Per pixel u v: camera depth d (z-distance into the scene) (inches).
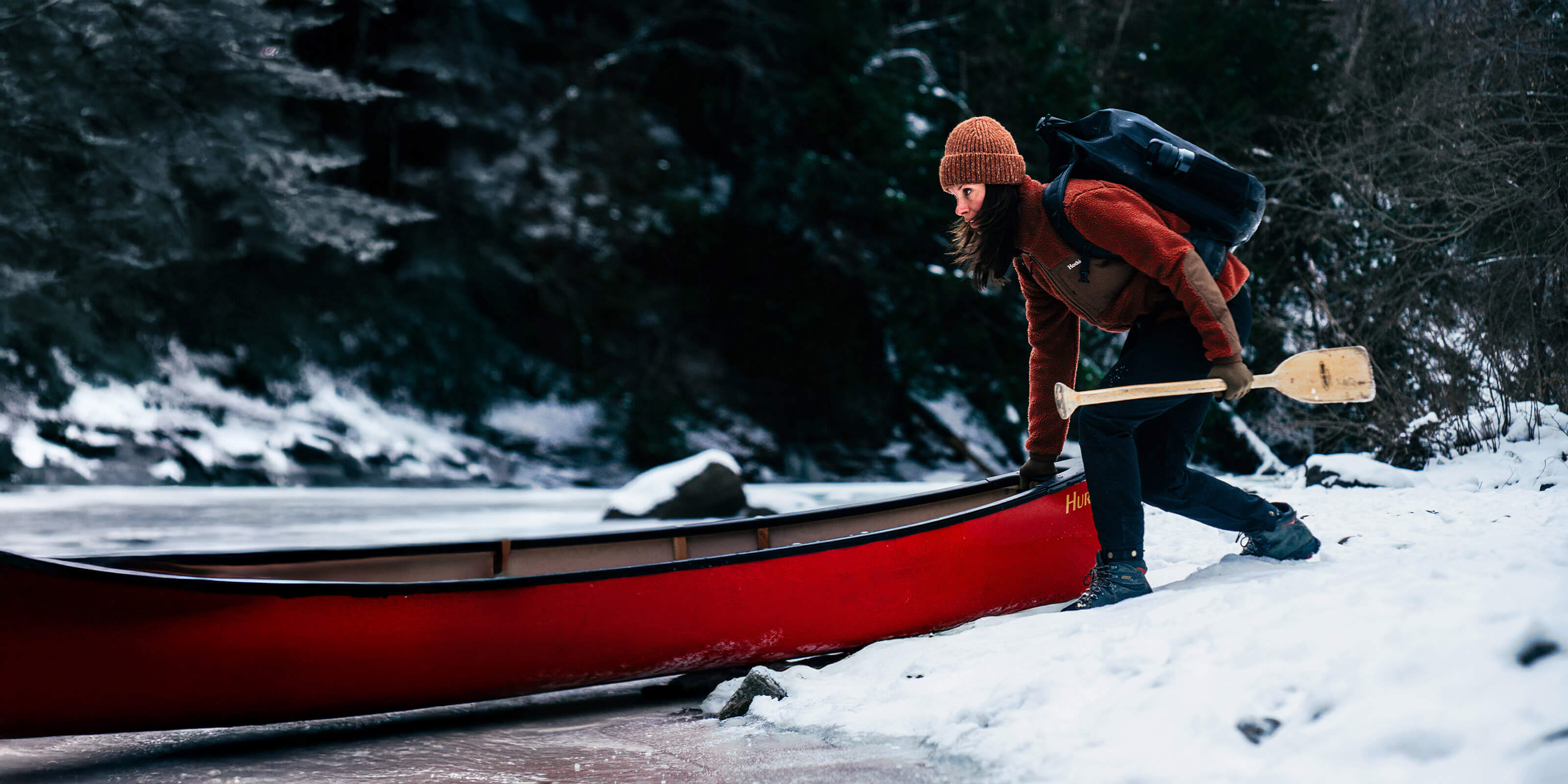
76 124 629.3
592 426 903.1
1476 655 70.3
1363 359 124.0
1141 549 132.0
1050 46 879.7
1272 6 788.0
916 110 938.1
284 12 695.7
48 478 624.4
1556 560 87.5
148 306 751.1
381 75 868.6
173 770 107.7
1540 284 347.3
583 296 966.4
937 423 933.2
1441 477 287.9
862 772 87.9
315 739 122.2
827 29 917.8
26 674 103.8
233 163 693.9
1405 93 512.1
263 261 815.7
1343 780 65.5
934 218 894.4
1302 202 604.7
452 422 854.5
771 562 137.5
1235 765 71.0
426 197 898.7
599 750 109.0
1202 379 130.5
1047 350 150.7
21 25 612.1
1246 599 99.7
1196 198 124.7
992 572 150.2
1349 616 84.2
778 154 978.7
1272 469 506.3
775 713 113.7
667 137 1046.4
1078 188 125.6
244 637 112.0
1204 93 786.2
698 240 975.0
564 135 976.3
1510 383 323.3
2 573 100.9
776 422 968.9
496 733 124.0
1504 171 420.2
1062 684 92.5
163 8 631.2
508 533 389.7
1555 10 445.4
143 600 107.3
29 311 651.5
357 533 386.3
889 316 929.5
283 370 786.2
